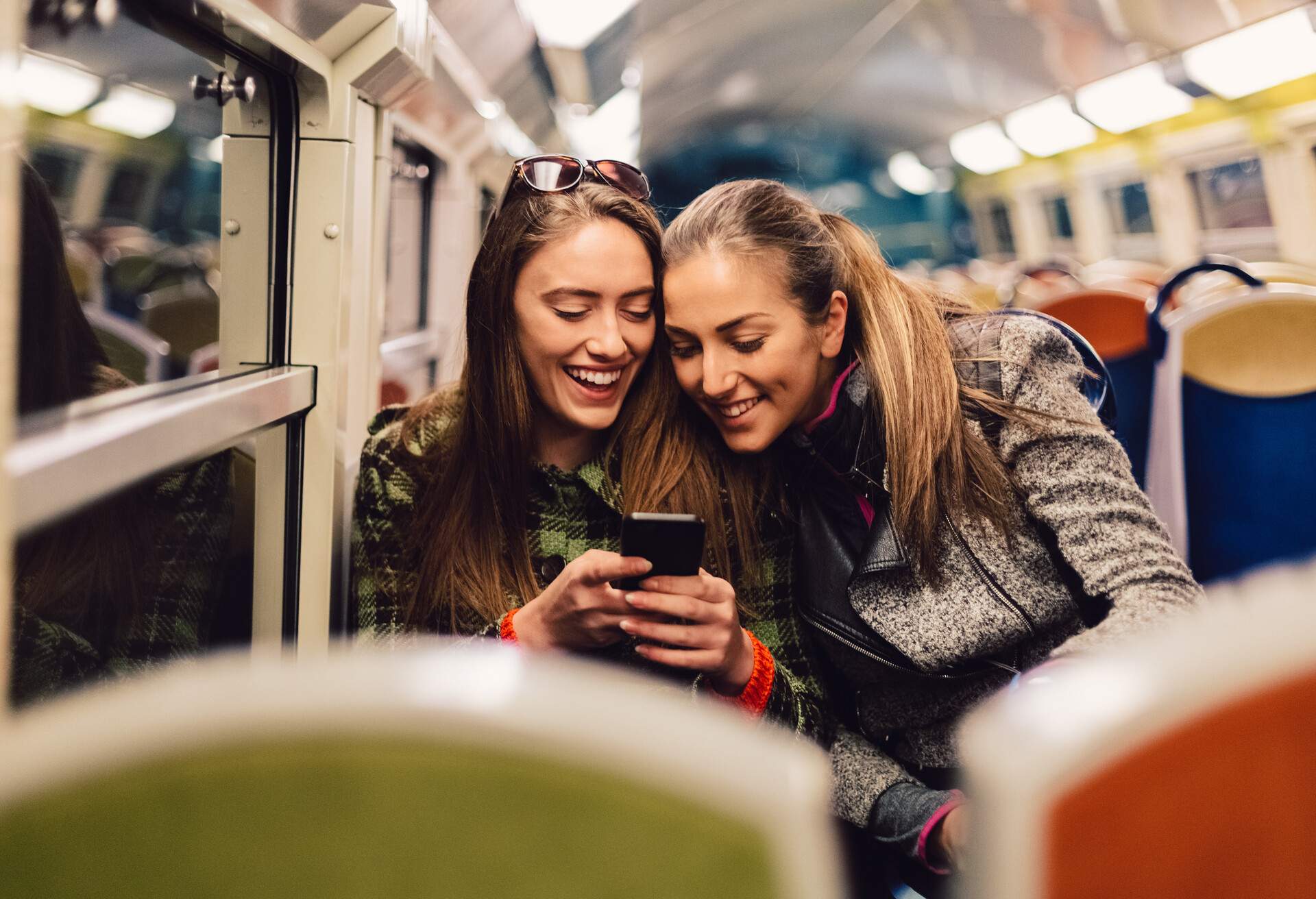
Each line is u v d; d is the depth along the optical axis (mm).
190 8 1128
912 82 12562
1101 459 1324
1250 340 2211
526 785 334
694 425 1494
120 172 1208
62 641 1016
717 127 18656
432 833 337
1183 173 7953
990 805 356
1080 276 6992
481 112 3842
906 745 1429
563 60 6121
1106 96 8648
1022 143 11570
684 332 1295
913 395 1320
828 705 1472
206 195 1438
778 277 1255
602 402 1404
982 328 1461
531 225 1368
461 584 1442
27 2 935
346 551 1648
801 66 13328
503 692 339
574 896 338
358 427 1674
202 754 328
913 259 16875
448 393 1650
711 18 8992
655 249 1404
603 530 1518
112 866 328
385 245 1805
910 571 1334
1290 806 375
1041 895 351
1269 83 6270
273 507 1532
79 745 323
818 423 1394
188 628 1311
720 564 1462
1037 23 8398
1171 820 366
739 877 331
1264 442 2189
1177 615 1146
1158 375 2271
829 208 1499
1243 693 369
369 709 333
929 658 1325
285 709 331
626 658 1361
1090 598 1280
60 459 741
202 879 333
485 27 3824
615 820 334
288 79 1464
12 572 880
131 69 1186
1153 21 6969
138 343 1253
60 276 1027
